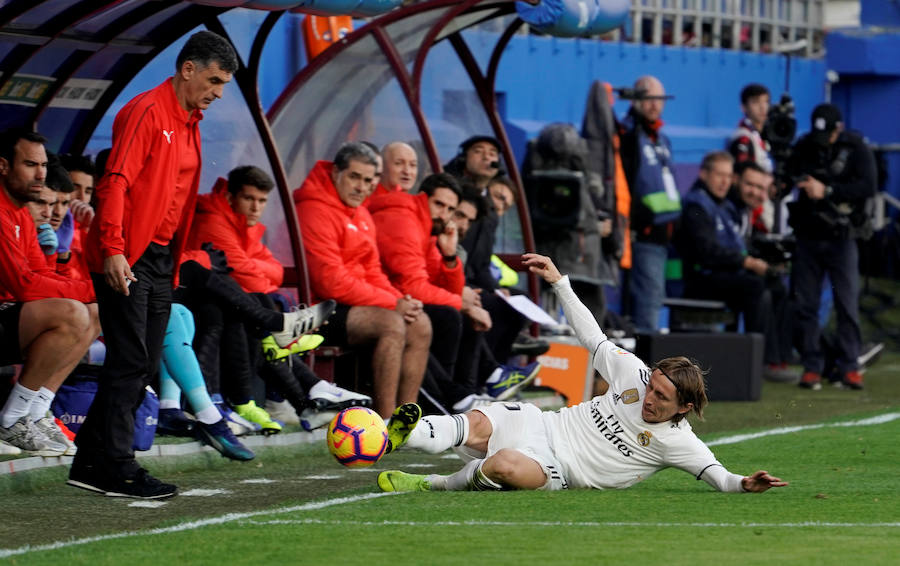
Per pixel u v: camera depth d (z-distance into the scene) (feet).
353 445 75.41
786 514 70.18
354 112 120.26
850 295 158.40
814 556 58.13
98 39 92.79
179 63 75.56
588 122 148.05
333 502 73.92
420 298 110.83
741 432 114.42
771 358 166.71
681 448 76.79
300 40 145.38
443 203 112.68
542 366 130.82
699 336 143.74
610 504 72.28
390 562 56.95
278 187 105.50
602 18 123.34
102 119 105.70
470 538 62.23
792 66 230.27
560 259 137.49
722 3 216.54
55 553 59.98
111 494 76.69
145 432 85.71
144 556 58.90
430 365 110.42
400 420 75.66
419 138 122.52
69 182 87.45
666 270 172.96
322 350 105.91
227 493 80.79
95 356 90.84
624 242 147.95
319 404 98.63
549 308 140.87
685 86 204.13
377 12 101.91
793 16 235.61
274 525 66.33
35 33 88.12
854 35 241.96
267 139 104.63
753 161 171.22
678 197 158.40
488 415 78.23
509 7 122.83
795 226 159.33
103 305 75.72
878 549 60.08
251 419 95.50
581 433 77.66
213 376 93.25
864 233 157.89
